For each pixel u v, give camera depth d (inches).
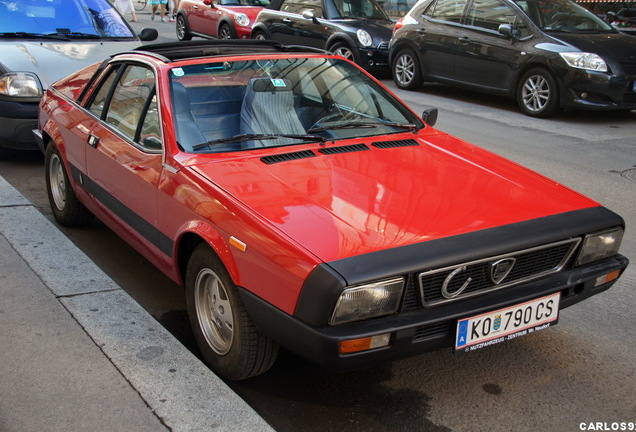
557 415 123.0
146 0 1074.1
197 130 146.1
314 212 118.8
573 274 125.9
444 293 112.2
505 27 395.2
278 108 156.5
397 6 649.6
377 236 112.9
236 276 118.3
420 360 140.8
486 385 132.0
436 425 119.8
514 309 118.1
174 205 136.7
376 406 125.3
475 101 437.4
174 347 135.8
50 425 111.2
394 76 478.3
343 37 482.3
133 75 169.6
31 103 263.3
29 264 171.9
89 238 203.5
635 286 177.3
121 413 114.7
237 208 121.0
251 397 127.6
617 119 391.9
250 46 184.1
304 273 106.4
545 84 383.6
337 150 148.3
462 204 126.4
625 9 523.8
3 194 224.5
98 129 176.1
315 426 119.3
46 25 303.0
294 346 110.3
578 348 146.2
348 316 105.4
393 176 136.3
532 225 121.6
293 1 526.6
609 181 267.3
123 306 152.1
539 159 297.0
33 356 130.9
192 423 113.0
